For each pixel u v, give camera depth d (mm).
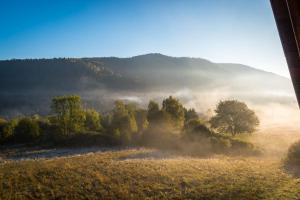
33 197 26781
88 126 82438
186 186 28500
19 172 33719
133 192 27500
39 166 36406
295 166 34812
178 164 37438
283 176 30000
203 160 41250
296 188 25031
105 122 89500
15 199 26125
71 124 72625
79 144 66438
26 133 81438
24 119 82750
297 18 2229
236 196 24562
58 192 27750
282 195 23469
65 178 31422
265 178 29438
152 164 37125
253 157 47062
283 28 2428
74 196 26875
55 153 57281
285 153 49594
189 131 58656
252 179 29234
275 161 40625
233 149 51438
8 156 57156
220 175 31453
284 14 2338
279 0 2260
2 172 33969
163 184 29250
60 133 72062
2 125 92875
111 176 31844
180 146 55656
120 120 72688
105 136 67125
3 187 28906
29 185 29547
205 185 28266
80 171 33750
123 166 35875
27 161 42469
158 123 63594
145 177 31391
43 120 96312
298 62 2592
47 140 76875
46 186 29281
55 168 35125
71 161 39688
